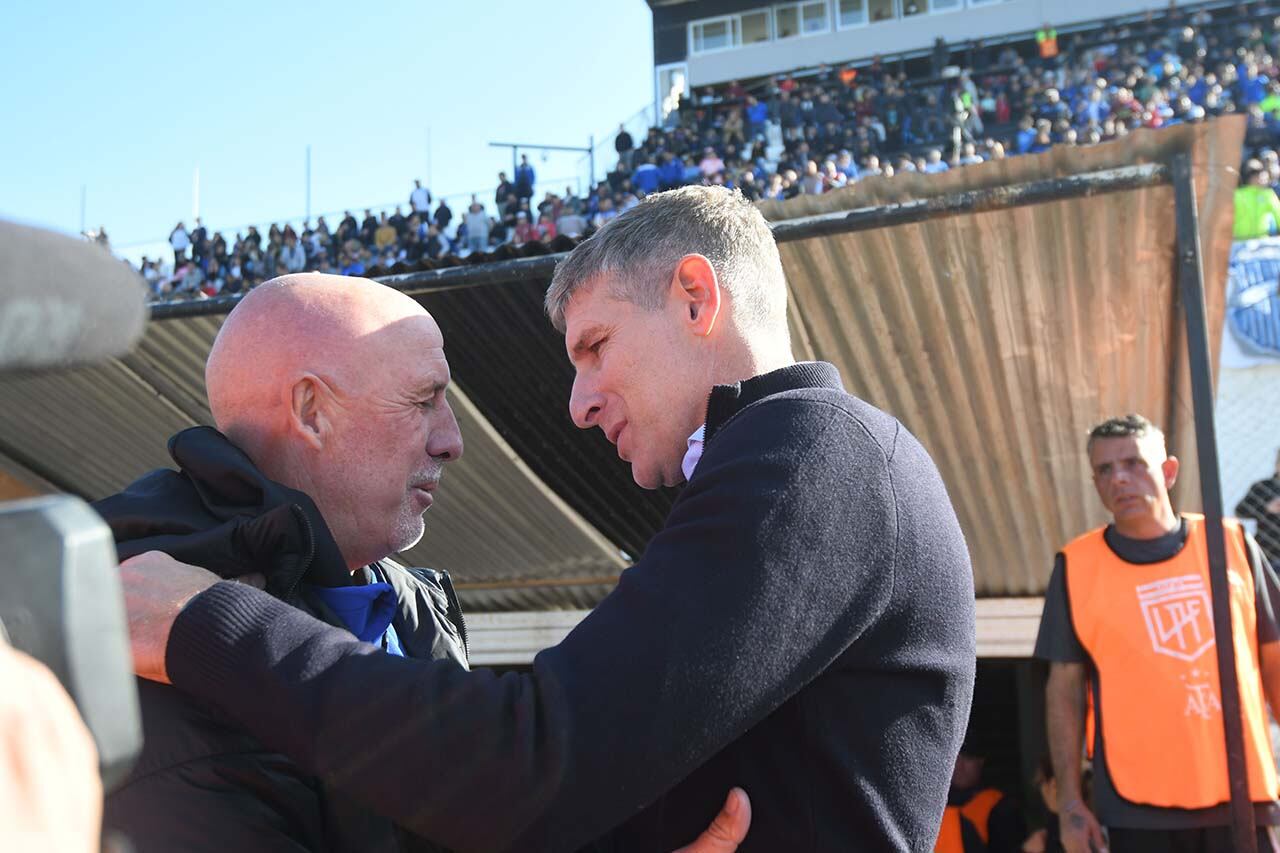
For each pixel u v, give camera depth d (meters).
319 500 1.42
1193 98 20.08
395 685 1.04
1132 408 3.77
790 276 3.39
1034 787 6.02
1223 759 2.79
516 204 19.58
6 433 4.39
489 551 4.79
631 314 1.38
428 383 1.46
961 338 3.58
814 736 1.16
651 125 26.09
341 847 1.23
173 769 1.10
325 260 19.39
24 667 0.37
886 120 21.77
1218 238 3.09
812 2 33.12
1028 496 4.22
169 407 4.15
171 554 1.19
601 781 1.02
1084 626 3.02
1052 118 21.06
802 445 1.17
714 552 1.10
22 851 0.34
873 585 1.15
